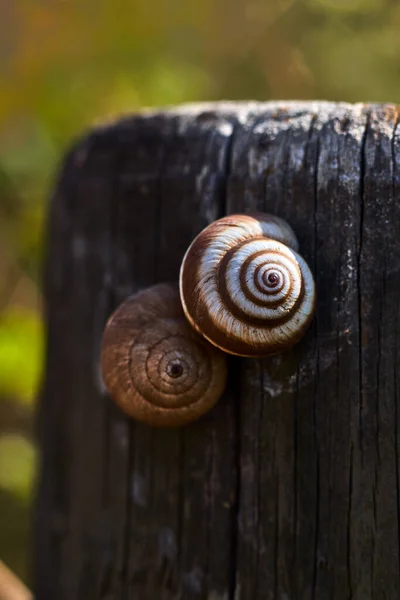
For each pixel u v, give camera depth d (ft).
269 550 0.65
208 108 0.69
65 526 0.75
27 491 1.61
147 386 0.63
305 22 1.80
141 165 0.70
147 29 1.65
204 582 0.67
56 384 0.76
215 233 0.62
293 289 0.61
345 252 0.63
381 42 1.78
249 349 0.61
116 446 0.71
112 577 0.72
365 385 0.63
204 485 0.67
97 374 0.73
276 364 0.64
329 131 0.64
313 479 0.64
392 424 0.62
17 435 1.72
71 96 1.68
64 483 0.76
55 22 1.52
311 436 0.64
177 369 0.62
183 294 0.62
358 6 1.74
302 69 1.84
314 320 0.63
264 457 0.65
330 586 0.64
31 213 1.72
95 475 0.73
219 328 0.61
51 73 1.62
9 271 1.77
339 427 0.63
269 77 1.86
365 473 0.63
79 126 1.68
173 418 0.63
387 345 0.62
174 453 0.68
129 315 0.64
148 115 0.71
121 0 1.56
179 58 1.78
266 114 0.67
